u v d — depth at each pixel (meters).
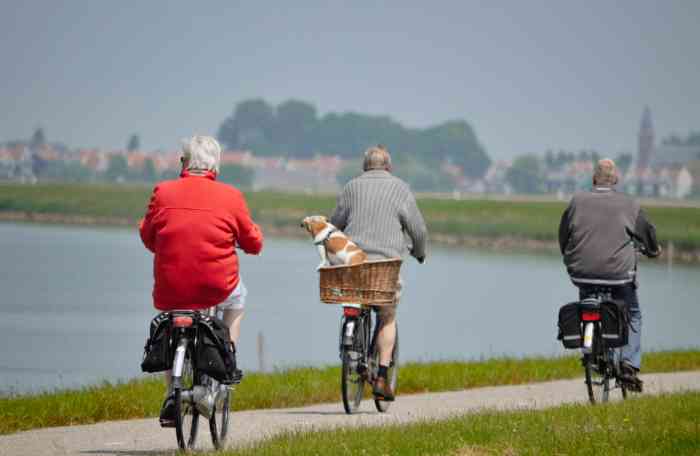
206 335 26.11
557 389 50.31
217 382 27.81
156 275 26.73
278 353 112.50
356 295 36.81
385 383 38.91
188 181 27.08
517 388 51.06
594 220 38.56
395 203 38.47
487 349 122.00
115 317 143.00
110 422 38.41
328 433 29.17
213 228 26.52
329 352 113.69
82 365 97.75
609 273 38.28
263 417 37.97
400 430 29.30
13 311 148.25
